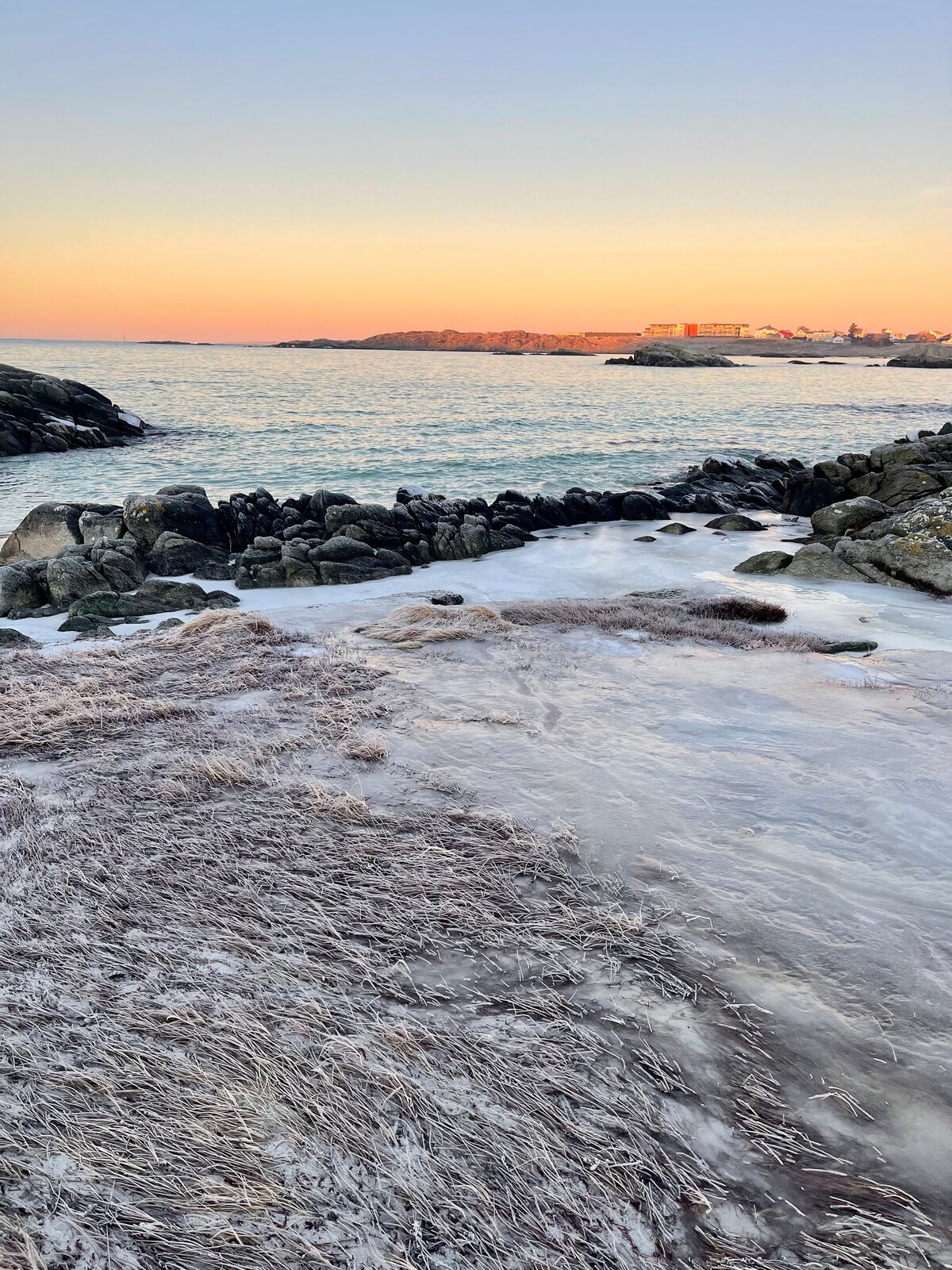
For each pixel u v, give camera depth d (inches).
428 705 279.1
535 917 157.3
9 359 6924.2
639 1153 105.0
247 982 136.8
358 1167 102.3
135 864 174.7
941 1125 110.8
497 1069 118.0
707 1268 92.0
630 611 435.5
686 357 7559.1
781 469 1253.7
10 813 196.4
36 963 140.3
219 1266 90.3
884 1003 133.6
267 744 240.5
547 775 220.5
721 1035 126.8
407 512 770.2
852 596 520.1
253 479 1216.2
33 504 1016.2
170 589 540.1
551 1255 92.9
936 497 639.1
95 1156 101.8
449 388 3754.9
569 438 1754.4
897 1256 92.9
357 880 169.2
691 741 245.9
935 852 179.8
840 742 244.2
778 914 157.4
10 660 337.1
